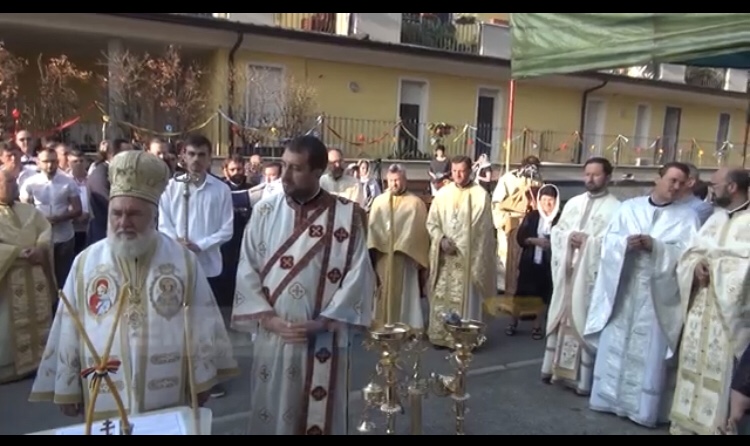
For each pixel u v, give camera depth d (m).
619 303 3.84
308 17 13.38
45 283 4.14
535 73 3.73
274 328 2.33
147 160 2.27
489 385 3.53
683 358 3.54
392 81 13.72
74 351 2.24
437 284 5.43
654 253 3.72
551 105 15.91
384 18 13.71
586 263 4.16
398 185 5.50
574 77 15.66
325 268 2.40
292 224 2.43
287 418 2.21
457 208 5.44
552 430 2.50
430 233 5.51
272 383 2.28
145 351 2.19
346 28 13.48
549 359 4.04
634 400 3.58
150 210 2.28
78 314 2.24
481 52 14.77
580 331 4.00
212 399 2.21
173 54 11.09
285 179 2.42
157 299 2.26
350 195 6.41
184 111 11.24
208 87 11.81
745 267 3.35
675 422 3.47
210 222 4.44
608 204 4.34
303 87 12.37
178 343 2.23
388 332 2.43
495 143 15.03
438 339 3.00
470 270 5.31
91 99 11.93
